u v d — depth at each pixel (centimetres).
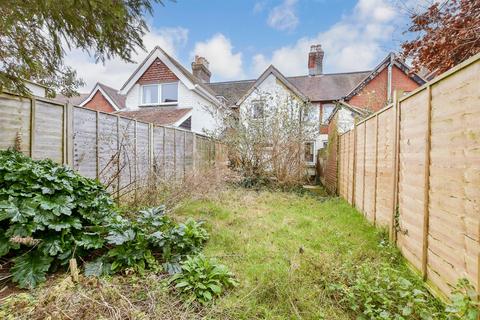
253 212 500
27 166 253
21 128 320
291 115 909
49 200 247
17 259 234
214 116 1060
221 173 741
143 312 192
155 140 600
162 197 471
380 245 307
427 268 227
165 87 1207
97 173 432
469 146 175
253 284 230
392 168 318
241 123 928
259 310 197
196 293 214
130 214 382
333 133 802
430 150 225
